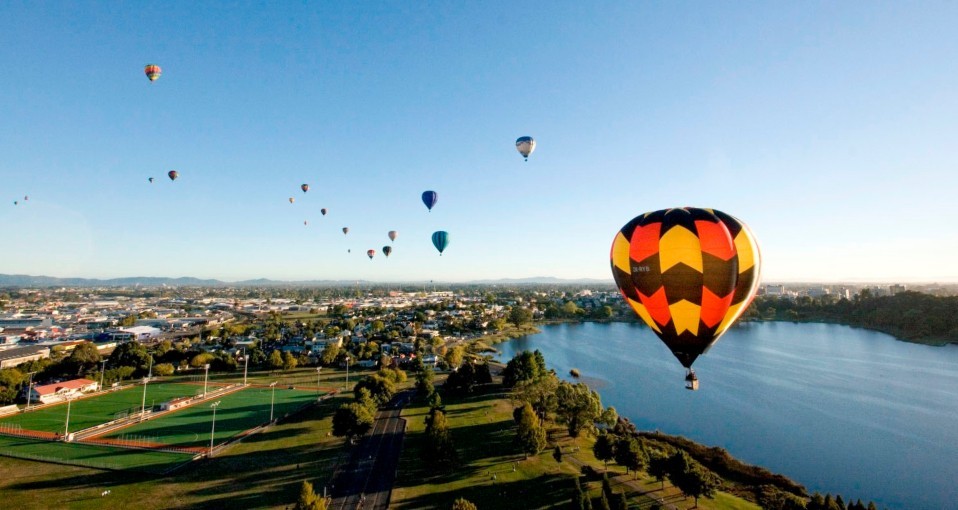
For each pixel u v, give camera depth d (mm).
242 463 61438
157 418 82312
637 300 37812
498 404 91562
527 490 53719
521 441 62281
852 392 106562
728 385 112312
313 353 151750
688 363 37812
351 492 53125
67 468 60000
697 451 70750
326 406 90438
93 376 111312
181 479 56562
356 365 135625
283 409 88188
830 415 90438
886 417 89438
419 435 72750
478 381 107125
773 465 68938
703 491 50031
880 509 57469
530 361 101750
